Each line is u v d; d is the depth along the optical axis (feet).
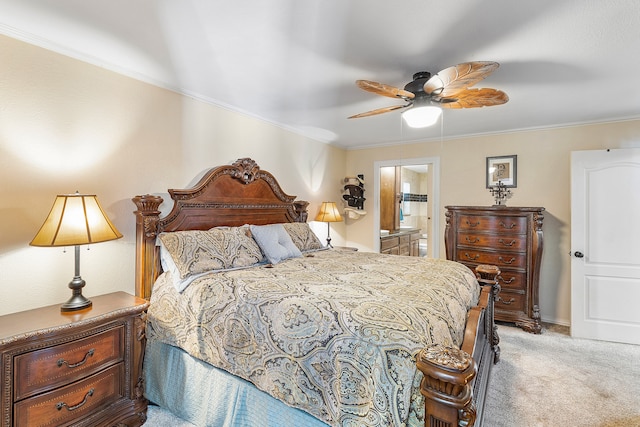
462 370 3.15
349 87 8.34
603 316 10.49
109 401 5.81
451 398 3.16
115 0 4.85
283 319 5.01
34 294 6.06
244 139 10.59
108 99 7.13
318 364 4.47
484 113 10.50
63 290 6.46
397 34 5.74
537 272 11.09
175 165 8.55
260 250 8.64
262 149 11.33
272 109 10.23
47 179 6.20
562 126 11.89
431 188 14.70
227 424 5.59
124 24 5.52
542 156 12.27
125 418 5.96
